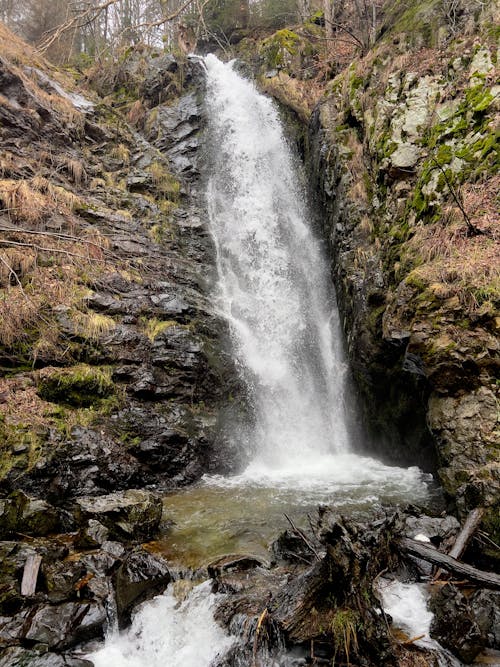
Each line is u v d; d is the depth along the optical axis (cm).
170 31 2358
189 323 1007
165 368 891
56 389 761
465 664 361
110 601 436
